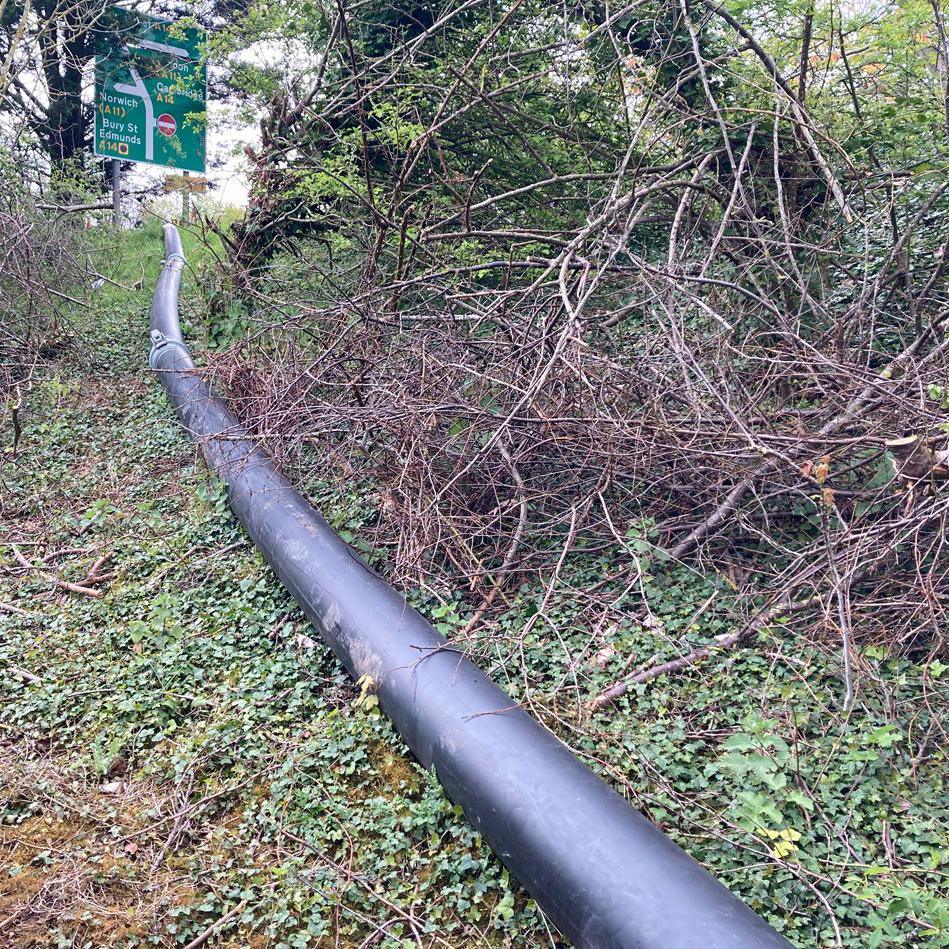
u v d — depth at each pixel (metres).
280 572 4.65
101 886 3.05
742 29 5.95
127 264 12.32
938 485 3.65
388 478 5.29
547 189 7.79
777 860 2.83
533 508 4.89
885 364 5.53
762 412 4.44
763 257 5.39
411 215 6.97
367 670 3.74
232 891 3.02
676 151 6.80
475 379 5.05
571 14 7.20
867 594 4.12
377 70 7.92
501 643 4.02
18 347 8.28
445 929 2.86
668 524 4.81
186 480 6.28
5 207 8.90
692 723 3.61
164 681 4.10
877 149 6.59
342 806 3.34
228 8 11.74
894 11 6.56
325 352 5.45
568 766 2.88
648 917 2.33
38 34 10.47
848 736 3.42
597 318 5.32
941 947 2.58
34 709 3.94
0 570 5.23
